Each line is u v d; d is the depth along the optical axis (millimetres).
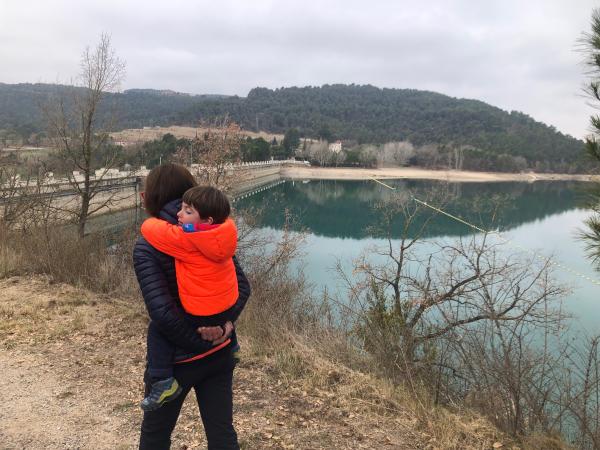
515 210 35000
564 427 4438
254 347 4574
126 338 4773
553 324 7129
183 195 1881
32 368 3951
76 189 15375
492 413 4027
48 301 5789
